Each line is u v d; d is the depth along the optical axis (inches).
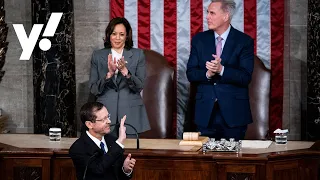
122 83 712.4
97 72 716.0
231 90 751.1
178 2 915.4
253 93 864.3
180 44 919.0
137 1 916.0
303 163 622.8
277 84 919.0
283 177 612.7
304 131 942.4
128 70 690.8
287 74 935.0
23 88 957.8
